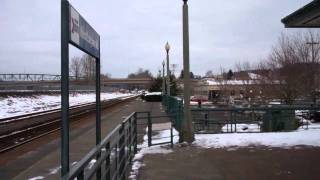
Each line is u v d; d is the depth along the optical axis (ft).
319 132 54.54
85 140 56.29
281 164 34.94
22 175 33.42
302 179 29.68
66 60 15.60
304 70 111.24
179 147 44.91
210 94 338.95
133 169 33.71
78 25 18.03
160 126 46.83
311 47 114.62
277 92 118.52
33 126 70.95
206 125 64.23
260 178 30.09
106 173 20.39
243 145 45.32
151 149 43.80
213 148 43.78
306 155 38.86
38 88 220.64
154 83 290.56
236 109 57.82
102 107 154.71
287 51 120.88
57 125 80.23
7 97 133.28
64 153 15.65
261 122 70.74
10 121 69.21
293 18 45.83
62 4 15.58
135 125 41.45
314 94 110.93
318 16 42.16
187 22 49.14
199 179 30.07
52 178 32.09
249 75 200.03
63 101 15.62
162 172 32.45
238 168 33.63
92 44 22.38
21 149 48.65
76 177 12.92
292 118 61.72
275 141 47.55
